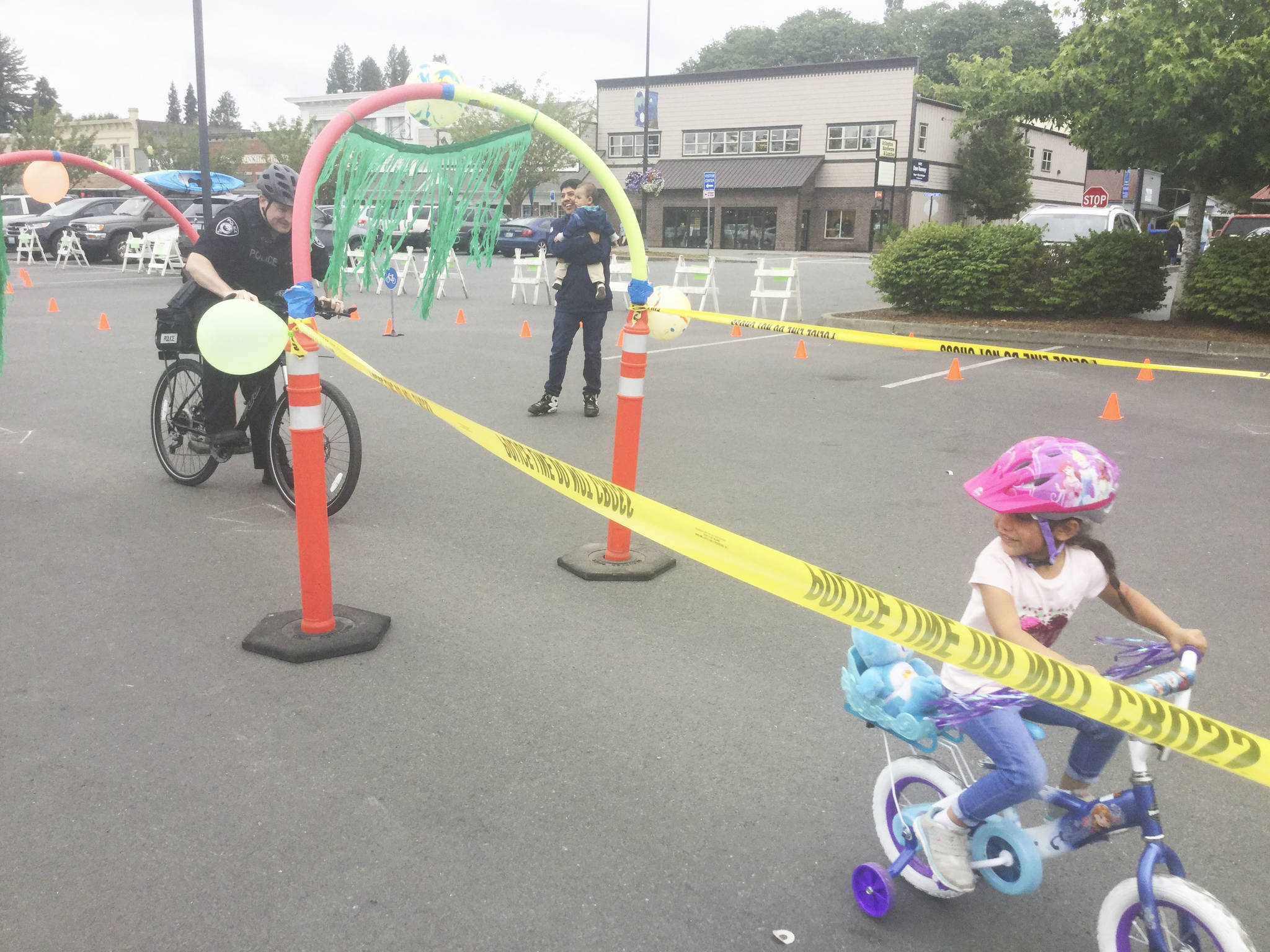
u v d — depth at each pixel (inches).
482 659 160.1
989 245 592.7
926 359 489.7
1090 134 562.3
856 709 98.7
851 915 103.9
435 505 240.8
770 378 428.8
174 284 813.2
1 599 179.3
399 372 425.1
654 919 102.2
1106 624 178.2
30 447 286.4
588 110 2065.7
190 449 245.6
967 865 97.6
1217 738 72.9
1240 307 530.9
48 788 122.3
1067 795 91.9
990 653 81.3
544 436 313.3
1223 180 561.6
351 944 97.5
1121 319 582.6
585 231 322.0
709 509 241.9
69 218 1043.9
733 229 1961.1
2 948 95.8
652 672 156.8
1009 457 91.4
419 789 123.8
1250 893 107.7
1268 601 188.5
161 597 181.8
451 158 173.2
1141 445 310.0
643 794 124.0
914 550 214.8
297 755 131.0
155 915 100.9
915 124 1812.3
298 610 174.1
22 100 2997.0
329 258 219.5
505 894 105.2
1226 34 510.6
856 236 1892.2
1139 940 89.5
